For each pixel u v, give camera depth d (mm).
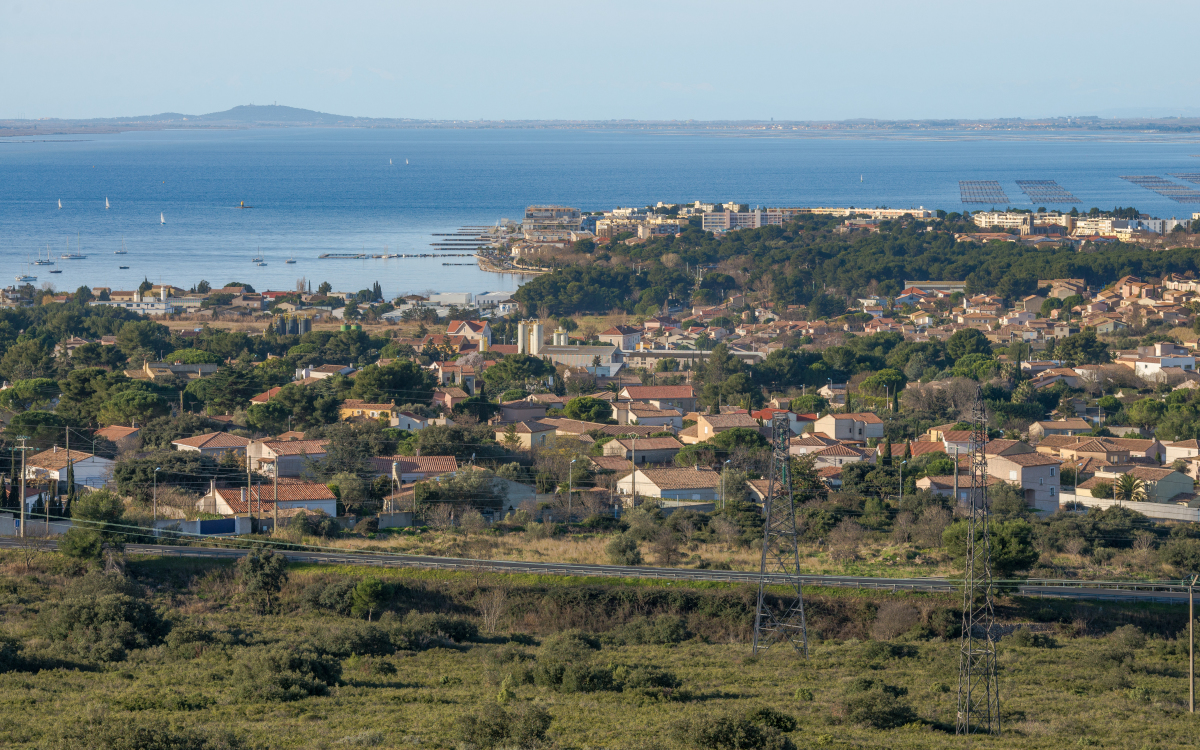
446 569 118000
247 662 88750
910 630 108938
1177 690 92125
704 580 116312
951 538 121438
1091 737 77750
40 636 97562
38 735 69625
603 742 72812
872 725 80938
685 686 90625
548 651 98625
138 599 105250
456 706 82438
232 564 118938
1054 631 110188
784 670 96562
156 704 79562
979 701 87750
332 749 69688
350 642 98812
